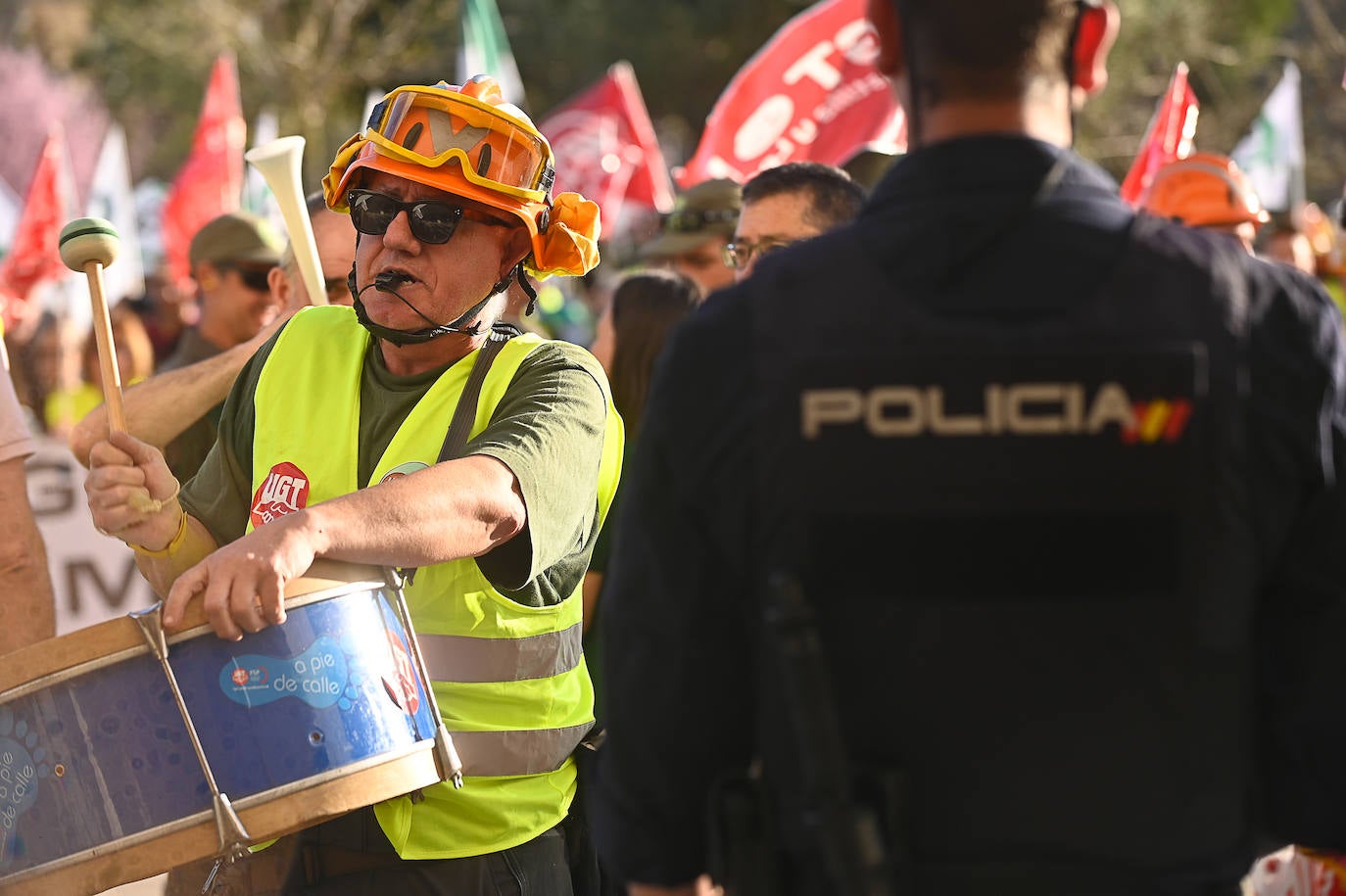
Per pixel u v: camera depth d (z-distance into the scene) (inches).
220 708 187.9
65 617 521.3
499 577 224.2
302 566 191.0
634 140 927.0
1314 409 147.1
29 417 741.9
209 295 462.9
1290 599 152.4
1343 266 687.1
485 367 234.7
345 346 243.4
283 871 228.5
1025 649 144.0
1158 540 143.4
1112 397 143.1
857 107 528.1
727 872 153.9
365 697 195.8
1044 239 147.6
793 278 151.8
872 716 146.6
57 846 189.6
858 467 145.9
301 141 296.5
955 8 151.1
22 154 2357.3
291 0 2235.5
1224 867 147.7
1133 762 144.4
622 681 157.4
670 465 154.1
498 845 229.6
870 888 139.9
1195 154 428.1
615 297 372.8
